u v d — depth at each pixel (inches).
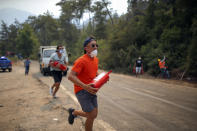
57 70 279.0
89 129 131.0
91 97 128.4
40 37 3838.6
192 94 323.3
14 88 385.7
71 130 163.3
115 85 423.5
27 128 169.2
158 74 678.5
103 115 208.5
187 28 682.8
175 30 698.2
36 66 1363.2
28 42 2815.0
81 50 1697.8
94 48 125.0
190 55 561.6
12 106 245.1
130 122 185.9
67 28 2711.6
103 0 1760.6
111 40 959.0
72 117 149.2
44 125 175.5
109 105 250.5
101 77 123.5
